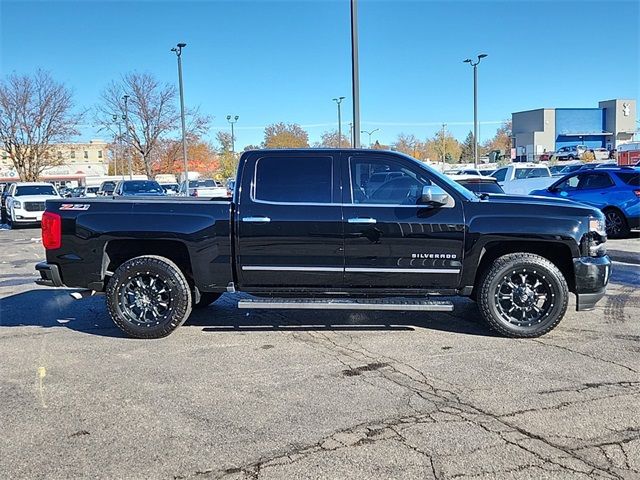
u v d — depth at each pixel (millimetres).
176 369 5012
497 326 5746
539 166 22688
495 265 5695
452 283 5777
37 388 4598
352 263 5719
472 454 3424
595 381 4570
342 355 5336
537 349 5414
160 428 3848
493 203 5738
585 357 5164
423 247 5672
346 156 5820
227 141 65000
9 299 8047
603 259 5738
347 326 6348
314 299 5832
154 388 4566
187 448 3562
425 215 5652
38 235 18891
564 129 68625
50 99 40062
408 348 5516
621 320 6434
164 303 5930
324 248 5707
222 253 5812
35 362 5246
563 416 3926
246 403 4242
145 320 5941
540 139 68000
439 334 5980
